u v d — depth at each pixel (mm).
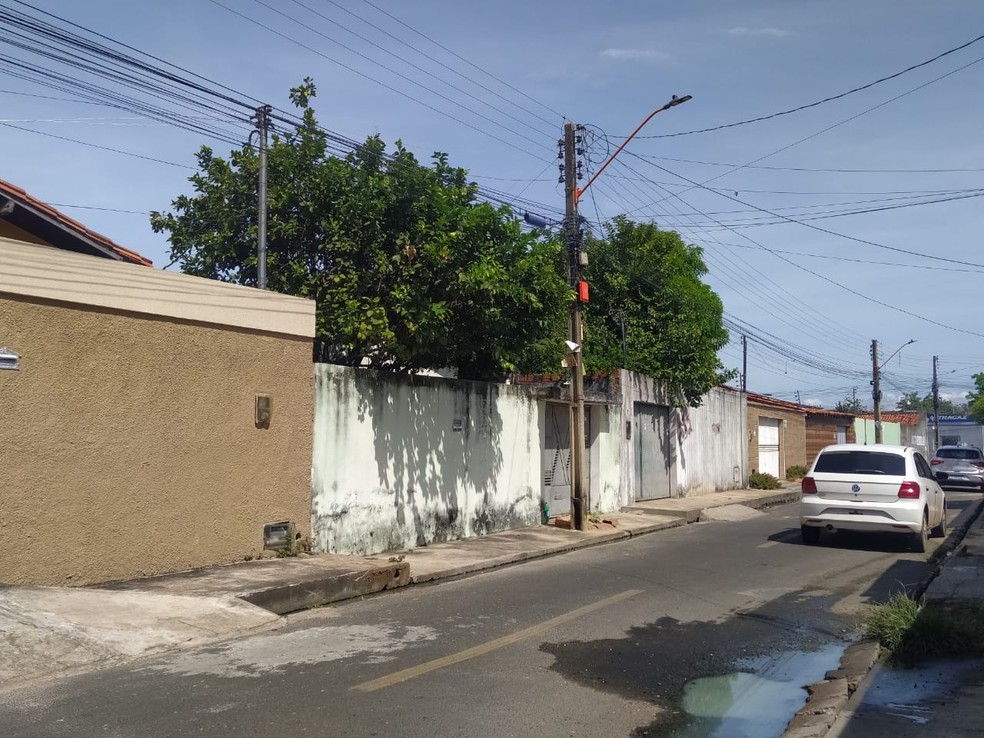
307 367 11602
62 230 10828
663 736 5551
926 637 7590
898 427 51312
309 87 13953
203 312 10188
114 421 9242
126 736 5234
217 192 13641
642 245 25125
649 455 23078
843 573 11820
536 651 7445
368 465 12586
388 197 12766
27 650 6742
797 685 6754
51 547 8641
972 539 14859
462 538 14594
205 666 6793
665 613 9102
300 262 13312
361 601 9656
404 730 5441
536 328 14258
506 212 13555
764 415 33875
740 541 15359
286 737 5258
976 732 5547
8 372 8344
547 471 17703
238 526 10578
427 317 12461
